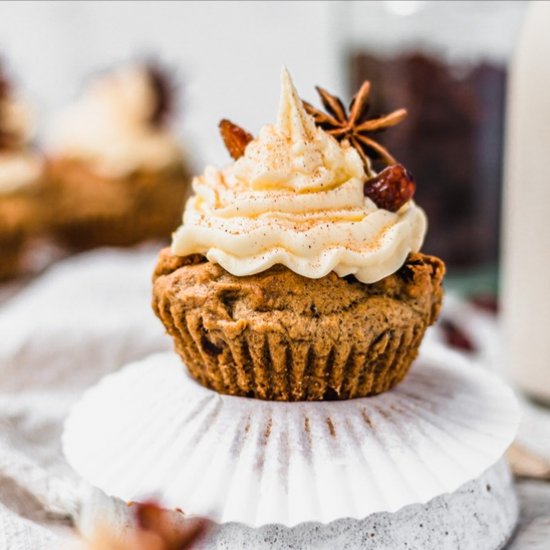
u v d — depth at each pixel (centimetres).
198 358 30
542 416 37
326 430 28
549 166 36
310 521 26
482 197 54
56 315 42
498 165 53
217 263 29
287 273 28
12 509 30
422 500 26
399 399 29
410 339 29
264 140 30
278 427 28
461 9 50
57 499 30
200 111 91
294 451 27
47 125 79
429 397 30
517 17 50
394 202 29
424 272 29
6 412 35
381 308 28
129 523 27
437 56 50
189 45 90
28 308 45
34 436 34
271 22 87
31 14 90
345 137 31
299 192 29
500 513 28
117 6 91
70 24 92
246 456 27
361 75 52
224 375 29
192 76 87
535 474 32
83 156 68
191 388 30
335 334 28
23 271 62
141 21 91
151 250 65
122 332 40
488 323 49
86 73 92
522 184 37
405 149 51
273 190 29
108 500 28
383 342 28
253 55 89
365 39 51
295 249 28
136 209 68
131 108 73
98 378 39
